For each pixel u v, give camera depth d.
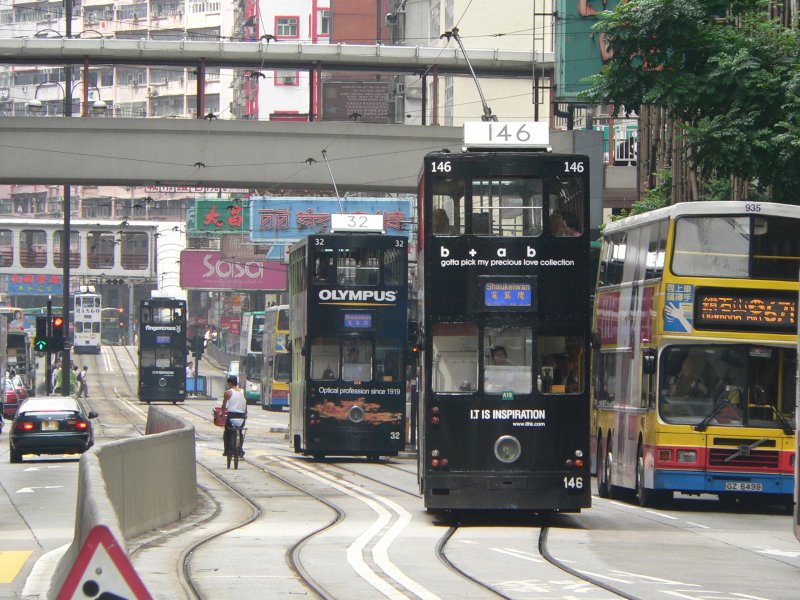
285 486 63.22
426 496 44.94
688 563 35.41
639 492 54.56
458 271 45.72
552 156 46.03
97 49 104.50
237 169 96.00
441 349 45.59
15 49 103.56
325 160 95.81
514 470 45.03
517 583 30.67
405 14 181.12
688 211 51.56
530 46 159.88
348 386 81.69
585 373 45.53
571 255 45.84
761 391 51.47
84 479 26.75
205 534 41.72
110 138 95.06
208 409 164.12
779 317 51.47
